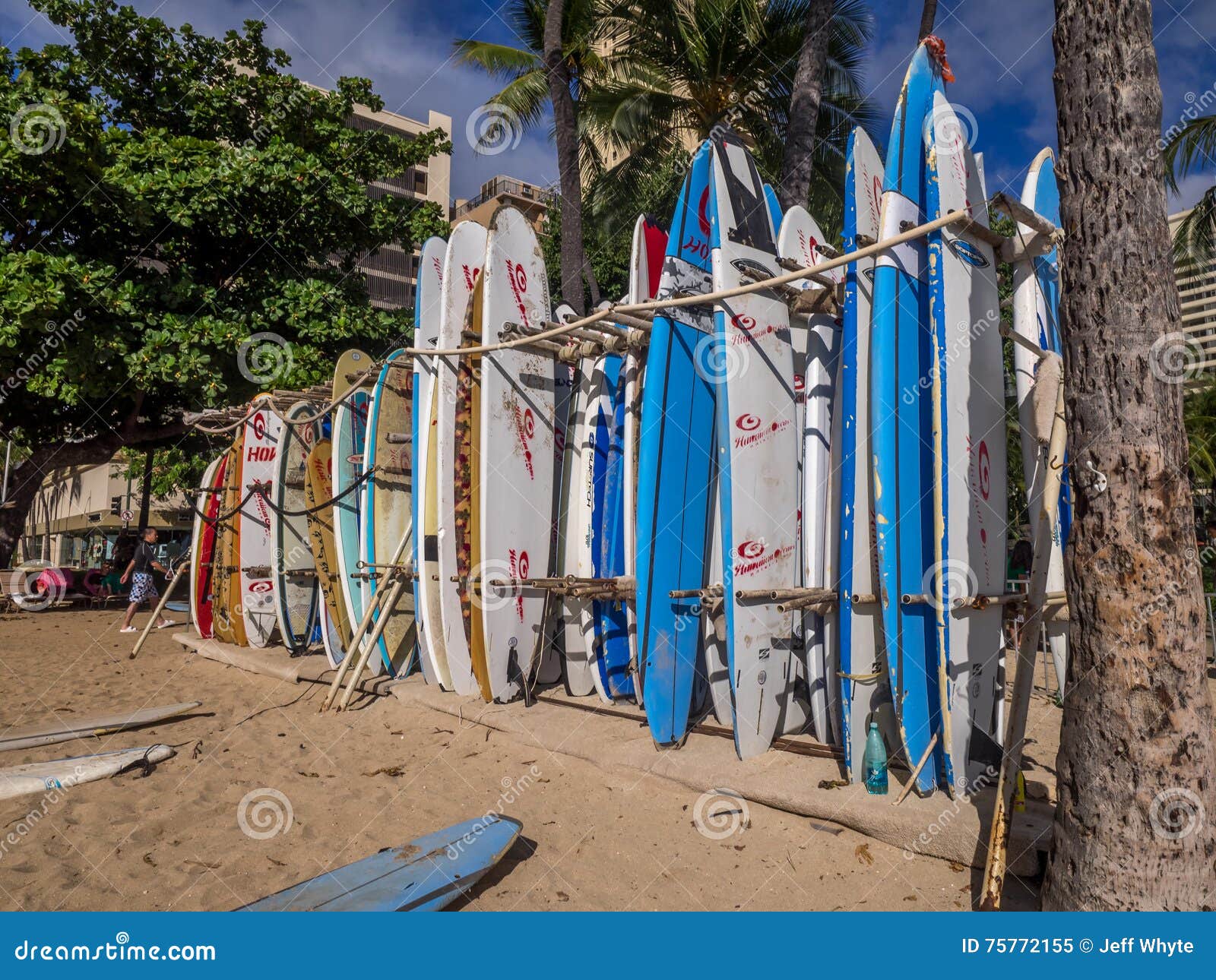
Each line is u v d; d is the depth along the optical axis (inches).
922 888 111.4
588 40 549.0
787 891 112.6
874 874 116.3
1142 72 89.0
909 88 145.5
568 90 438.9
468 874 112.6
